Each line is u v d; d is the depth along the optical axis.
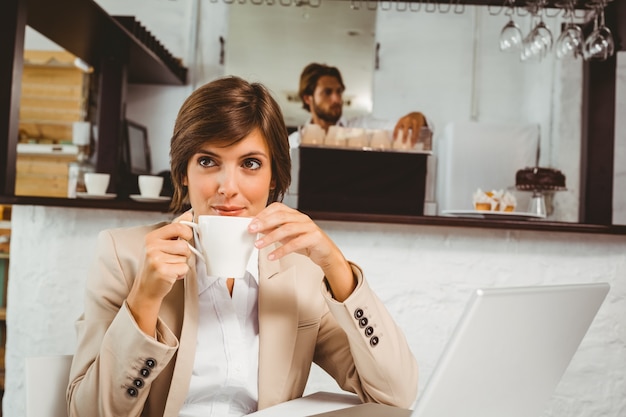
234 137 1.03
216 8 4.91
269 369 1.11
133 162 4.14
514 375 0.76
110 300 1.08
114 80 3.71
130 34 3.33
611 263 2.29
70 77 4.70
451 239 2.29
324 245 1.00
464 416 0.72
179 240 0.93
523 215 2.32
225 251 0.89
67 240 2.23
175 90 4.89
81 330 1.05
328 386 2.31
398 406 1.09
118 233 1.16
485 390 0.73
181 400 1.06
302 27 4.82
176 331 1.10
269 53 4.81
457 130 4.42
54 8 2.87
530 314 0.72
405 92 4.97
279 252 0.97
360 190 2.92
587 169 2.84
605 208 2.80
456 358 0.65
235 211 1.06
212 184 1.06
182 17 4.92
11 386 2.23
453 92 4.99
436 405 0.67
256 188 1.07
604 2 2.58
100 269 1.11
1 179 2.15
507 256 2.29
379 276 2.28
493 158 4.43
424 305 2.28
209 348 1.11
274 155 1.10
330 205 2.91
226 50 4.82
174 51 4.91
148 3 4.91
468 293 2.28
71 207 2.17
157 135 4.86
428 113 4.98
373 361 1.05
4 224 3.85
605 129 2.81
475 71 4.99
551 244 2.29
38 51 4.60
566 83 4.26
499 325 0.68
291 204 2.92
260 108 1.07
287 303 1.15
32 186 4.61
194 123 1.04
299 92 4.80
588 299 0.81
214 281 1.12
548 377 0.84
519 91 5.00
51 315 2.23
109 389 0.93
